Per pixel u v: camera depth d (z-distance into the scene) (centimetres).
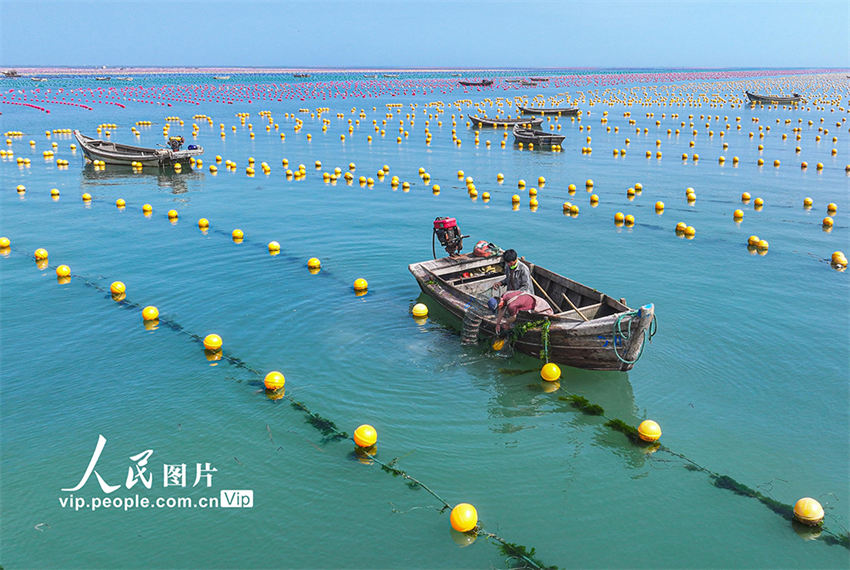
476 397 1042
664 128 5034
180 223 2133
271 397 1028
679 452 891
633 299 1412
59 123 5250
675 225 2094
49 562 702
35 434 924
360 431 895
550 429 955
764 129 4903
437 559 702
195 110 6600
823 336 1221
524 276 1175
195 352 1180
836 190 2638
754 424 951
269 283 1538
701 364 1125
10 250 1819
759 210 2305
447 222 1484
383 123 5453
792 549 717
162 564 698
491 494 809
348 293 1479
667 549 718
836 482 822
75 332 1264
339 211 2308
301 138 4462
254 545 724
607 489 820
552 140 3947
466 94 9712
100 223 2138
